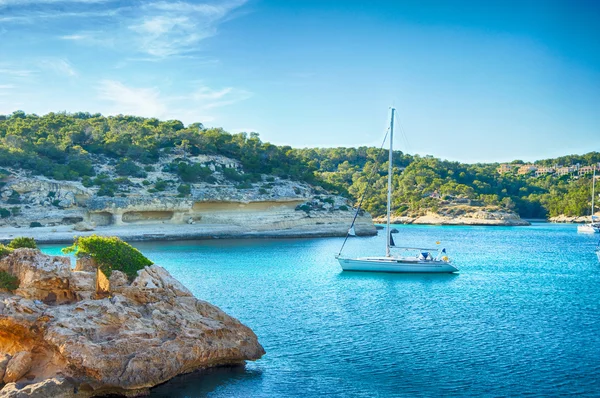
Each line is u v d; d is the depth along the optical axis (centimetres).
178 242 10688
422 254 6900
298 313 4253
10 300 2566
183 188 12494
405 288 5603
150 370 2495
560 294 5291
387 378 2827
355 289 5484
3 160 11756
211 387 2630
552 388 2717
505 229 17262
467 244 11562
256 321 3959
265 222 12938
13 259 2741
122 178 12481
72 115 19338
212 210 12862
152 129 16375
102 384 2388
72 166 12575
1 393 2280
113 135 15038
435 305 4681
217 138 16162
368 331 3731
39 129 14925
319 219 13712
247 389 2633
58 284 2722
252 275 6312
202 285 5472
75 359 2370
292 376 2817
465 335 3656
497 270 7156
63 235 9856
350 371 2916
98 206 11169
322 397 2577
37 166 11950
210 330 2769
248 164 15362
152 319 2669
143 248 9388
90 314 2566
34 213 10612
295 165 16225
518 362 3091
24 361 2464
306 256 8562
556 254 9406
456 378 2838
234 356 2852
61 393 2331
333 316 4172
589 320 4119
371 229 14212
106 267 2859
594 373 2925
